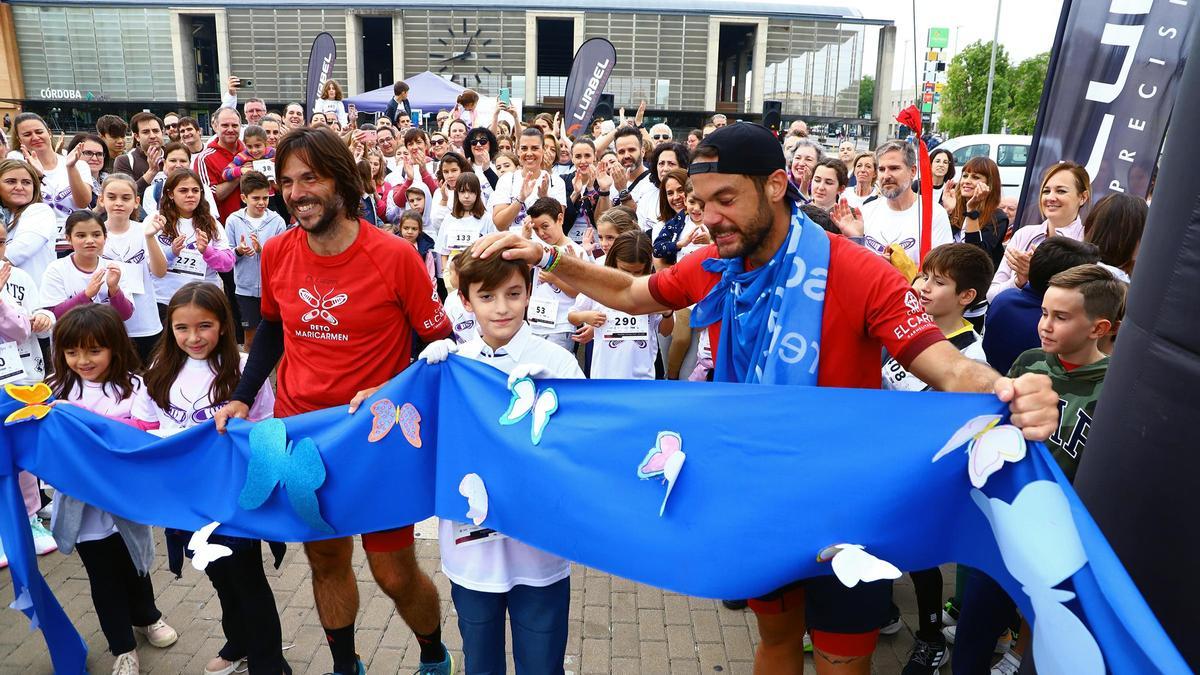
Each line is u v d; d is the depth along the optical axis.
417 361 2.54
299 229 2.72
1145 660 1.43
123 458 2.79
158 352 3.04
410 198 8.25
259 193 6.85
